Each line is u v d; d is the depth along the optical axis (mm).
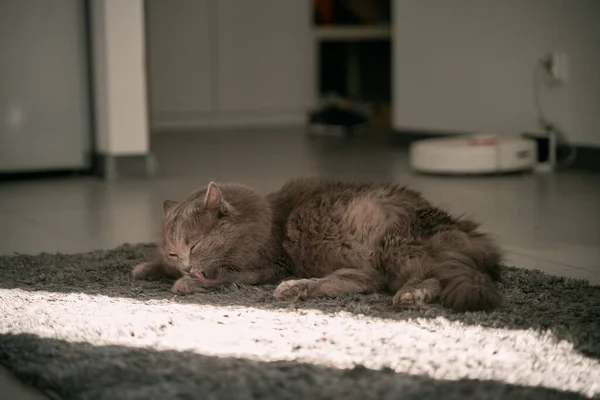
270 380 1601
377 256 2309
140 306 2209
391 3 5586
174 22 5348
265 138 4953
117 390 1580
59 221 3109
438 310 2092
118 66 3721
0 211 3232
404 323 1992
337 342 1847
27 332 1967
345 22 5664
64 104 3766
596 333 1911
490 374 1644
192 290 2359
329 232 2381
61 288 2451
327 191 2504
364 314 2088
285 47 5594
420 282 2182
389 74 5680
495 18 4137
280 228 2502
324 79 5758
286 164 4055
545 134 3869
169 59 5363
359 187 2490
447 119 4402
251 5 5484
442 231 2232
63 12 3736
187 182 3656
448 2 4332
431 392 1539
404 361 1714
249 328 1971
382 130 5254
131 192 3492
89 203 3334
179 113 5426
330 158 4223
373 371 1652
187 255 2336
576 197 3369
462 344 1819
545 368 1682
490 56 4172
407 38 4551
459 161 3746
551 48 3932
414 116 4562
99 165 3781
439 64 4410
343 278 2301
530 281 2451
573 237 2896
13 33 3678
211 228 2350
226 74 5492
